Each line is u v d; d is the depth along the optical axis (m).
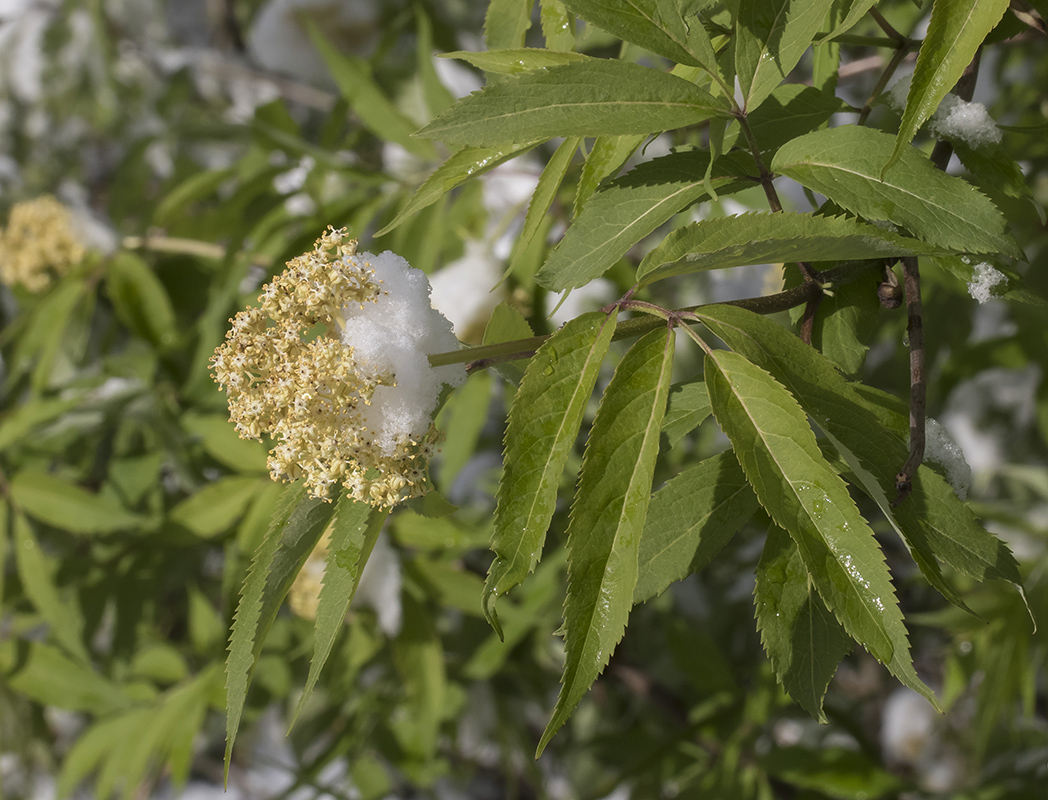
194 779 1.60
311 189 0.97
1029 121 0.79
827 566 0.44
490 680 1.17
